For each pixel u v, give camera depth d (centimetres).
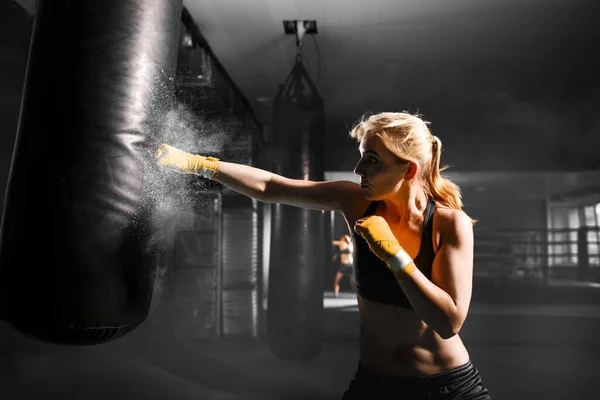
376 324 122
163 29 138
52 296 117
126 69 128
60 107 123
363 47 490
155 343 538
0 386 367
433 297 106
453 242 114
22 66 439
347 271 813
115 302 122
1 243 126
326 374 424
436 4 397
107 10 128
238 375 420
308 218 435
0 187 448
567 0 388
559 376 431
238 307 577
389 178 117
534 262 1134
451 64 539
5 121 453
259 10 410
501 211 1223
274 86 615
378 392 120
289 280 431
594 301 800
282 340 434
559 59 521
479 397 117
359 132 125
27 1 355
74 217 119
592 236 1128
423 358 118
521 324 618
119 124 125
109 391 369
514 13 411
